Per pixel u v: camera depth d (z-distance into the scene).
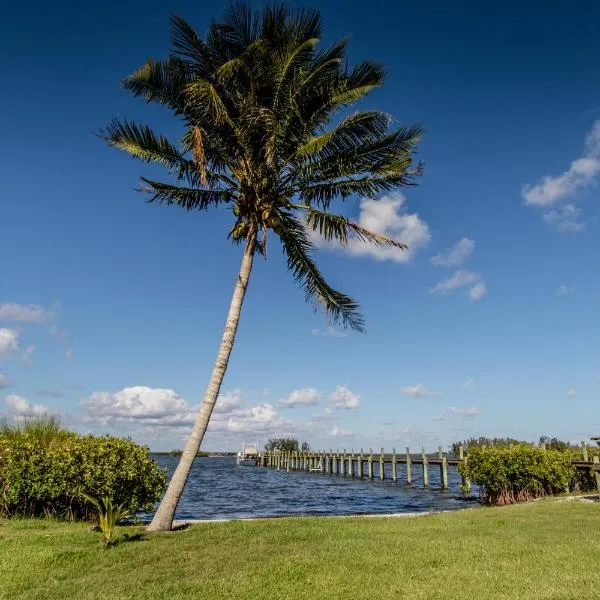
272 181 12.48
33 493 12.24
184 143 11.93
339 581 6.73
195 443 11.09
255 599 6.11
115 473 12.47
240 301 11.99
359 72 11.93
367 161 12.84
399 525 11.25
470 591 6.25
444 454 32.25
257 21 12.02
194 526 11.20
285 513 20.36
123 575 7.26
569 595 5.99
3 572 7.41
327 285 14.34
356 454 48.94
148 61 11.50
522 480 19.39
